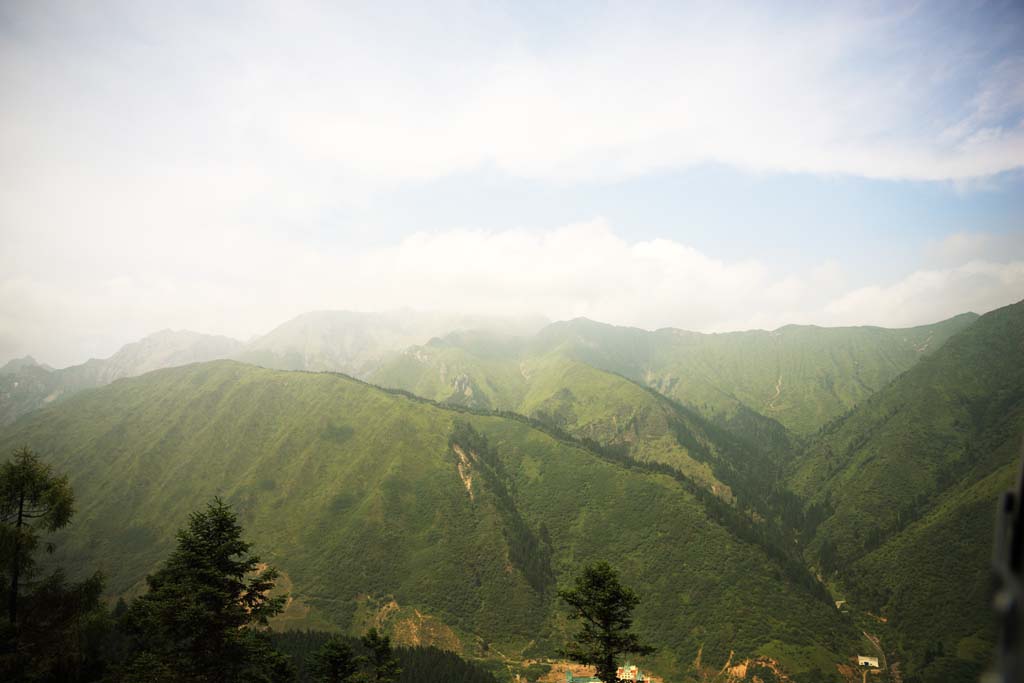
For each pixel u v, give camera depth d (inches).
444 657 3622.0
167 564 1321.4
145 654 1223.5
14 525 1109.1
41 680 1099.9
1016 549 275.9
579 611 1515.7
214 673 1227.2
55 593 1195.9
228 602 1286.9
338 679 1631.4
